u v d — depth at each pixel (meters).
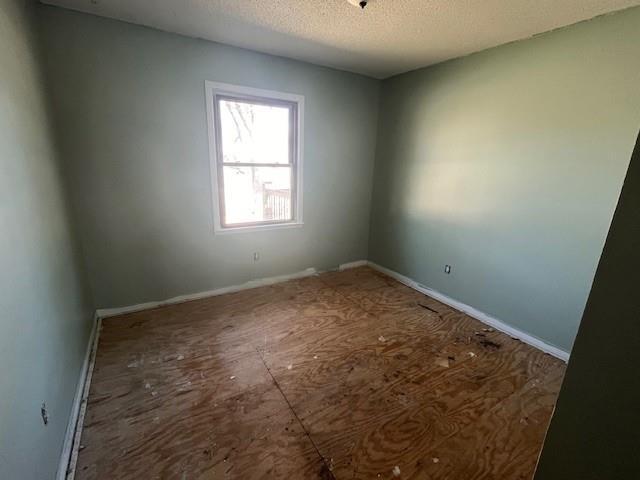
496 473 1.42
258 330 2.57
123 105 2.44
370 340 2.48
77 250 2.30
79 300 2.13
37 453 1.13
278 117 3.32
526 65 2.35
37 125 1.71
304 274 3.84
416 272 3.57
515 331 2.61
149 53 2.45
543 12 1.94
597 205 2.07
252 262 3.40
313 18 2.18
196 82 2.67
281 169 3.54
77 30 2.18
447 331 2.66
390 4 1.94
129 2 2.03
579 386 0.67
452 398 1.88
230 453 1.48
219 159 2.98
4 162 1.16
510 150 2.52
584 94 2.05
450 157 3.03
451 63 2.91
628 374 0.59
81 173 2.39
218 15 2.18
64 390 1.54
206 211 2.99
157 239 2.81
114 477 1.35
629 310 0.58
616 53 1.89
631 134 1.89
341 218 3.96
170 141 2.68
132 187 2.61
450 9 1.97
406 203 3.61
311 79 3.26
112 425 1.60
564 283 2.28
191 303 3.02
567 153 2.18
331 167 3.69
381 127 3.84
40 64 1.93
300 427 1.64
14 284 1.10
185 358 2.18
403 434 1.61
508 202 2.58
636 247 0.55
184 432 1.58
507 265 2.64
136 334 2.46
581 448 0.68
